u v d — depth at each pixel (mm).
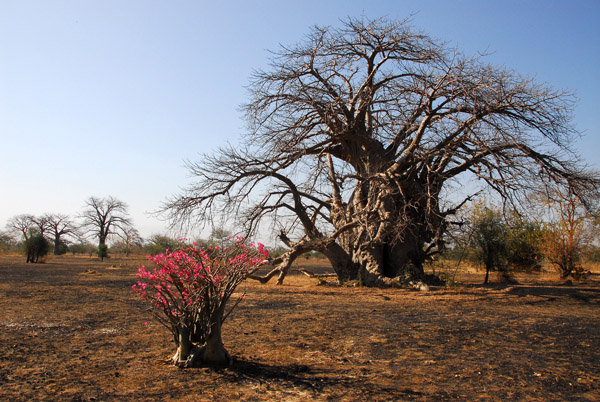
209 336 5750
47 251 44062
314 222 20828
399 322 9375
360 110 17422
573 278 24547
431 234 19078
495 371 5566
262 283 19422
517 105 15492
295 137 16812
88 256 77500
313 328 8578
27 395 4535
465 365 5859
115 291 15570
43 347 6746
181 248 5891
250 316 10109
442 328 8648
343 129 17625
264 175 16797
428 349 6801
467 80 15672
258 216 17516
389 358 6230
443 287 17562
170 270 5727
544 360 6133
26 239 43938
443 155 17219
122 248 83188
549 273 28891
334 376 5320
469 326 8898
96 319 9398
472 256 21562
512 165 15617
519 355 6426
